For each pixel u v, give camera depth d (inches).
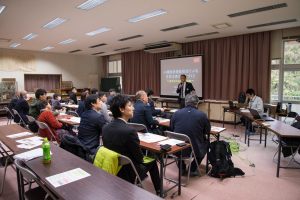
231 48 272.7
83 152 88.7
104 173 60.6
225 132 231.1
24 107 198.8
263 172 130.9
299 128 145.7
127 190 51.6
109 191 51.0
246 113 192.1
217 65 285.0
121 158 67.2
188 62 303.1
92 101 110.8
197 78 295.9
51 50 380.5
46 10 170.1
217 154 123.6
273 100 257.1
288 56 244.4
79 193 49.9
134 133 76.8
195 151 112.0
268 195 104.3
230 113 276.7
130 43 313.7
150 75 360.8
